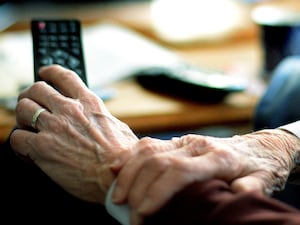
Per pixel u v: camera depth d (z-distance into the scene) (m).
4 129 0.85
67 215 0.61
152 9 1.47
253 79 1.07
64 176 0.54
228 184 0.48
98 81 1.00
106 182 0.50
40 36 0.75
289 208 0.42
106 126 0.55
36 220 0.61
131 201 0.46
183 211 0.42
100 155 0.52
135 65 1.07
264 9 1.26
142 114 0.88
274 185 0.53
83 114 0.56
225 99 0.93
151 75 0.98
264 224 0.39
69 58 0.73
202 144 0.50
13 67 1.07
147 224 0.45
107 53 1.13
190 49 1.30
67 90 0.60
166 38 1.33
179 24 1.33
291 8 1.27
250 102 0.92
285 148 0.57
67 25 0.77
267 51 1.11
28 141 0.56
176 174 0.45
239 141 0.56
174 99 0.94
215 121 0.91
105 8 1.51
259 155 0.54
